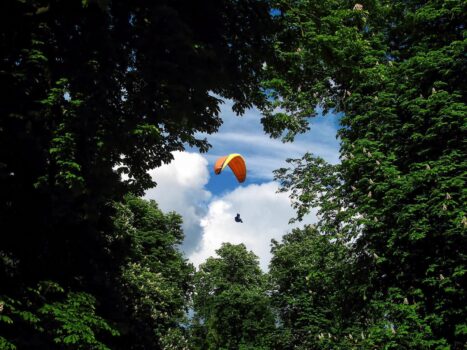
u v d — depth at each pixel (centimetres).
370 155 1505
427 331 1328
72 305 991
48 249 1077
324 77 1794
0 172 889
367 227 1564
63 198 973
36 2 943
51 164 967
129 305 2012
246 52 1265
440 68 1507
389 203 1448
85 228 1202
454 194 1328
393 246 1489
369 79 1616
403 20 1759
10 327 882
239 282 5497
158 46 1023
